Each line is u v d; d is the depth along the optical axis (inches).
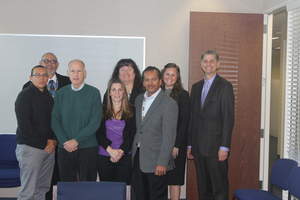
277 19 185.0
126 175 127.9
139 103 127.8
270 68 180.1
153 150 121.7
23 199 135.8
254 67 177.5
